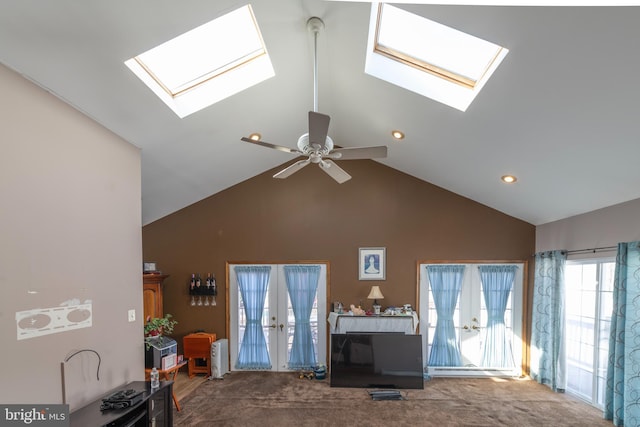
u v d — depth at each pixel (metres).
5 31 2.14
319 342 5.79
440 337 5.66
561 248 5.09
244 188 6.02
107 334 3.23
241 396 4.75
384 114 4.28
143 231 5.98
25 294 2.43
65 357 2.75
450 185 5.62
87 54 2.51
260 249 5.93
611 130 2.90
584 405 4.47
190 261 5.96
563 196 4.41
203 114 3.79
